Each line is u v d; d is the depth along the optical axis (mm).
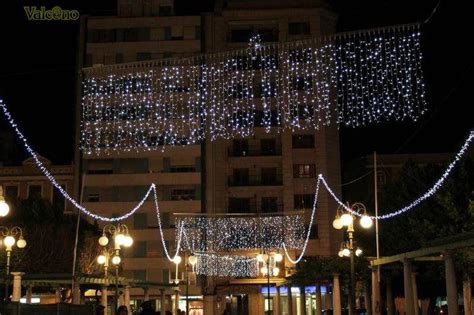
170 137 65250
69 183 65000
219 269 61000
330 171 63844
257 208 64062
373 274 29469
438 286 38812
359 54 37094
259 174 65062
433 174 36656
